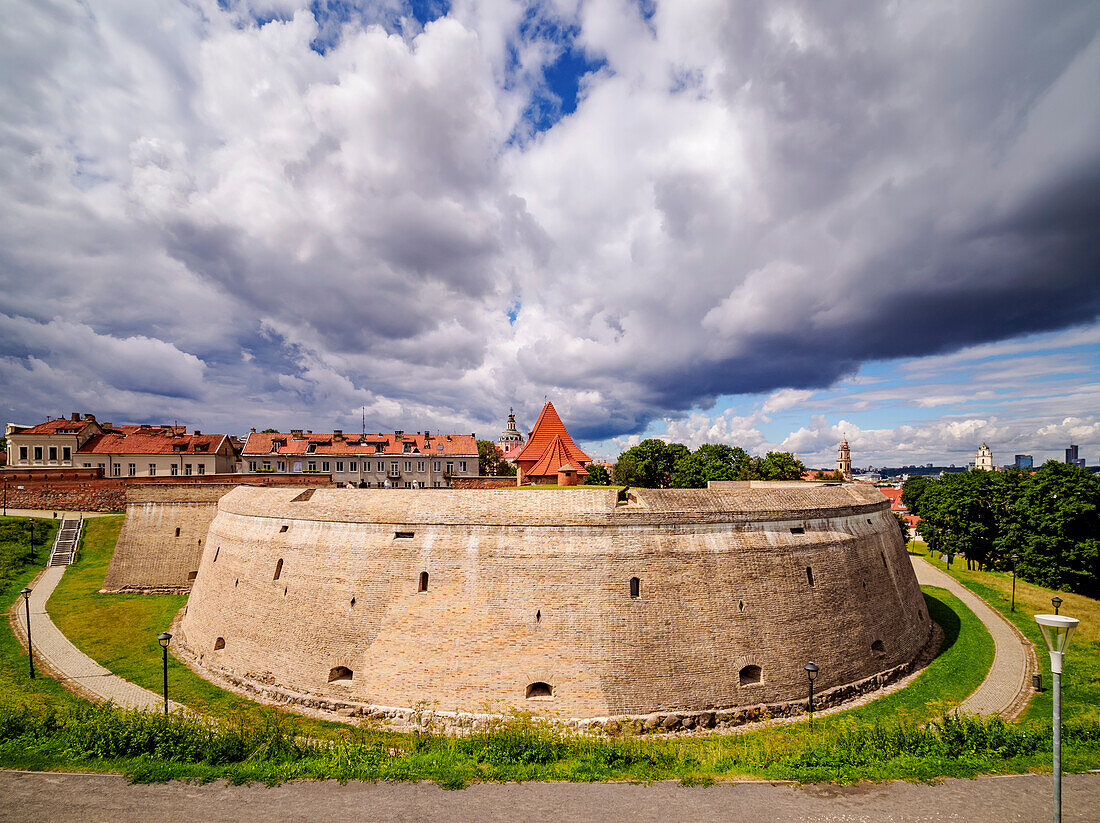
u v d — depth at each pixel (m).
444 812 15.48
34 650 35.31
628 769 18.05
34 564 53.84
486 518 29.97
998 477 69.50
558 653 27.80
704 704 27.98
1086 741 19.53
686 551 29.89
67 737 19.45
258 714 28.44
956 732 19.47
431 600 29.20
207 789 16.58
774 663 29.58
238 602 34.47
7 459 84.25
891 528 41.16
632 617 28.38
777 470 77.88
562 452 52.69
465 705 27.56
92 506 67.81
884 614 35.38
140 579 48.22
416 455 95.44
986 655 37.03
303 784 16.95
